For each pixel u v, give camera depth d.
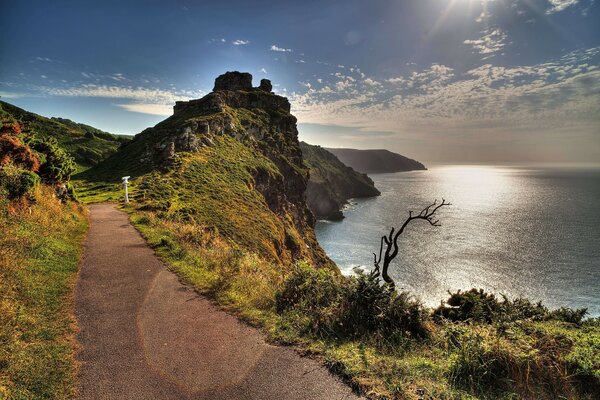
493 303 8.65
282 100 93.38
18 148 16.89
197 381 5.07
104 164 56.62
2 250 8.99
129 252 13.08
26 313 6.75
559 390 4.59
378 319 6.79
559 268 73.44
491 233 108.31
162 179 38.84
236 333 6.66
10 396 4.48
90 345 6.11
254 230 34.78
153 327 6.89
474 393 4.54
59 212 16.03
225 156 54.81
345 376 5.06
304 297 7.86
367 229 114.62
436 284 65.00
